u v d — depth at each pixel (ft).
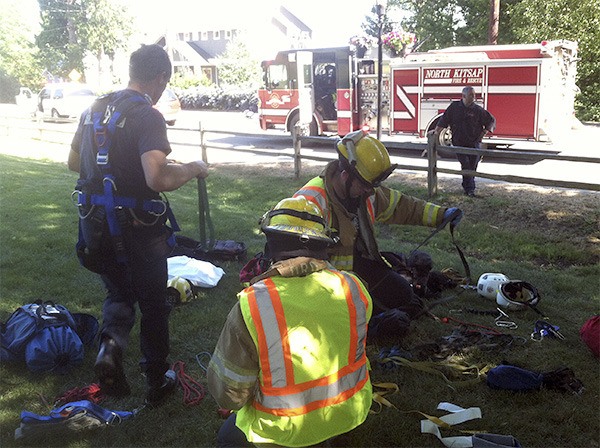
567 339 14.48
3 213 26.48
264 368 7.04
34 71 178.81
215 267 18.42
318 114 57.26
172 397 11.81
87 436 10.61
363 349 7.64
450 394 11.97
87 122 10.62
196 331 14.87
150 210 10.55
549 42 43.65
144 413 11.28
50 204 28.68
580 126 64.59
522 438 10.64
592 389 12.16
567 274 20.17
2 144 58.13
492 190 33.37
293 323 7.04
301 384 7.09
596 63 74.28
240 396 7.23
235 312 7.17
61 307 13.57
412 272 16.96
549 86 44.37
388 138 51.67
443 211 12.64
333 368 7.23
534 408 11.46
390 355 13.32
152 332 11.14
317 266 7.34
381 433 10.70
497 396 11.89
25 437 10.30
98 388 11.82
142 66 10.61
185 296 16.39
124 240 10.43
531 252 22.86
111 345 11.04
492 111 45.83
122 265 10.88
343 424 7.36
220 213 28.86
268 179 39.32
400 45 52.49
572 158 27.20
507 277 19.16
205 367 13.12
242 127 77.82
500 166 43.50
